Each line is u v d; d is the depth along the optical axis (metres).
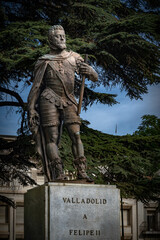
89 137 12.88
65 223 6.64
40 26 12.01
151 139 13.35
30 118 7.23
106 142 13.08
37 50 10.98
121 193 12.72
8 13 13.37
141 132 18.70
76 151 7.34
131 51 12.76
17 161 12.97
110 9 13.55
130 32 12.66
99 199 6.89
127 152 12.89
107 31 12.55
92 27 12.95
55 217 6.60
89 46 11.92
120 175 13.09
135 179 13.18
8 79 13.36
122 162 12.81
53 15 13.24
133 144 13.32
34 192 7.04
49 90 7.34
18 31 11.59
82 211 6.76
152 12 14.07
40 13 13.45
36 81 7.37
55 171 7.14
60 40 7.45
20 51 11.84
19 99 13.31
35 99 7.34
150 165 12.78
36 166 13.48
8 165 13.16
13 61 11.23
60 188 6.70
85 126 13.27
